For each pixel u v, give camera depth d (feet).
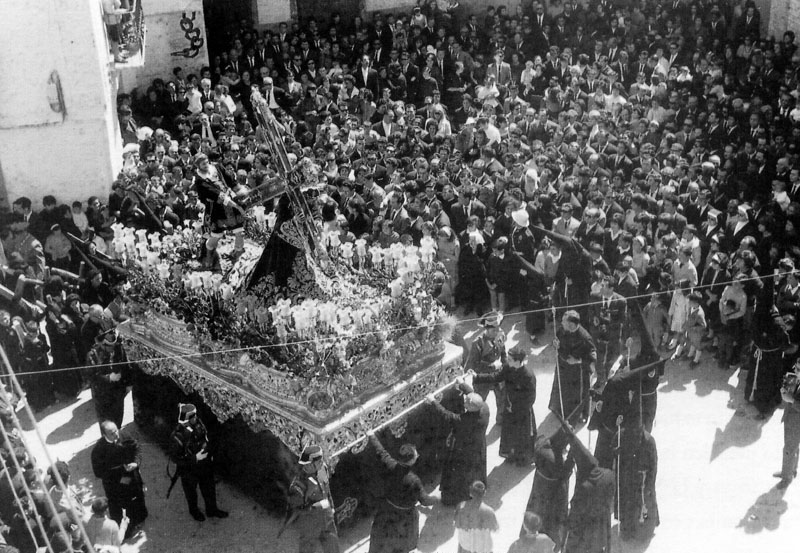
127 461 36.14
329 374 34.04
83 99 59.31
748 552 35.09
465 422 36.35
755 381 42.63
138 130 66.13
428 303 38.04
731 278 46.16
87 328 43.21
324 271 38.65
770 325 41.45
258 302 37.17
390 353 36.29
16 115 58.70
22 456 33.88
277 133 37.29
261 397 35.96
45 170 60.75
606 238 49.39
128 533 37.01
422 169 55.01
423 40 82.12
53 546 30.89
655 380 38.42
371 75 76.18
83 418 44.57
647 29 81.92
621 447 35.32
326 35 85.15
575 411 39.68
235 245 41.81
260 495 38.11
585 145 60.70
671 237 46.85
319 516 32.65
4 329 43.50
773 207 50.55
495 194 54.54
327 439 33.83
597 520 32.89
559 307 46.34
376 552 33.86
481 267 50.72
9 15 56.34
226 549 35.99
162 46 77.30
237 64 78.43
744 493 38.37
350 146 63.26
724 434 42.06
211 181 40.37
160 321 40.50
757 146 58.39
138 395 42.34
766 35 83.61
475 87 77.61
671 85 70.90
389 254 39.50
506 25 83.82
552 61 76.64
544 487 34.60
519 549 31.55
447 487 37.35
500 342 39.99
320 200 45.78
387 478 33.19
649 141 62.34
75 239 48.80
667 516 37.32
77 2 56.95
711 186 54.70
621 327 44.78
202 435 36.58
